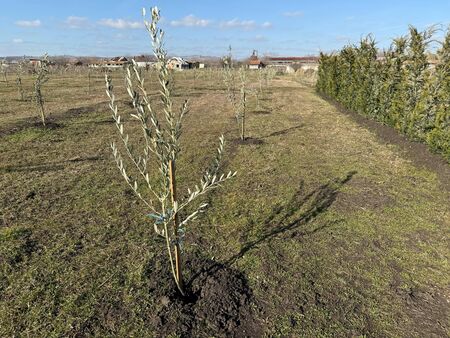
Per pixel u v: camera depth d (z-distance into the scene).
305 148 8.77
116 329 2.94
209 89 23.91
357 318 3.15
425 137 8.38
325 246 4.26
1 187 5.83
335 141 9.59
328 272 3.78
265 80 23.94
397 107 9.87
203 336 2.91
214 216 4.96
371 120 12.27
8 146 8.21
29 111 12.81
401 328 3.06
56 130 9.93
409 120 9.11
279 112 14.72
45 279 3.53
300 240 4.38
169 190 2.92
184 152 8.20
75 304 3.20
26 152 7.83
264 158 7.82
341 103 16.78
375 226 4.79
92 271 3.67
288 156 8.02
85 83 25.92
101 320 3.03
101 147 8.50
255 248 4.17
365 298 3.41
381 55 12.61
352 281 3.65
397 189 6.14
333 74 18.73
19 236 4.30
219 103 17.20
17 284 3.45
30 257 3.90
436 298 3.45
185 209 5.16
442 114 7.43
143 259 3.89
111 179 6.34
